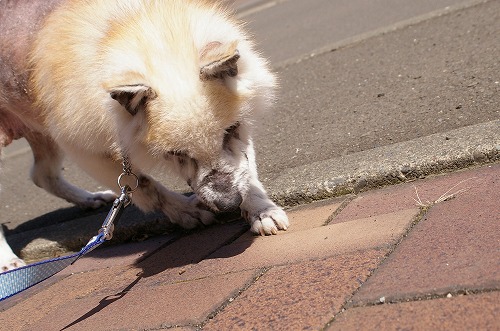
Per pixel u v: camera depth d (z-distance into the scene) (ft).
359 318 1.98
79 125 2.74
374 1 6.25
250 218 2.76
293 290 2.20
